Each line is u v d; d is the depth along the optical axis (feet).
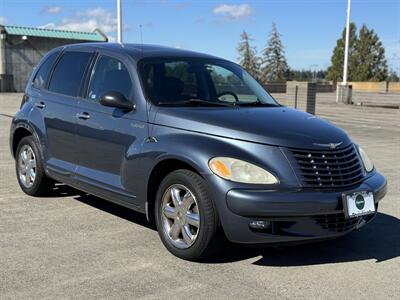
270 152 14.87
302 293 13.73
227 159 14.75
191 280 14.39
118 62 19.19
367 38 275.59
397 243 18.12
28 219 19.74
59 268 15.01
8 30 153.38
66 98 20.83
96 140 18.90
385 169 32.32
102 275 14.57
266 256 16.43
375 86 194.08
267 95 20.63
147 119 17.10
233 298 13.29
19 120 23.34
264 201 14.16
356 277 14.96
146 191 16.89
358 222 15.87
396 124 64.13
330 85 190.19
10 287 13.65
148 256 16.12
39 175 22.35
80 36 166.09
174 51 20.26
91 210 21.15
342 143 16.07
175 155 15.60
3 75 148.77
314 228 14.84
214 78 19.56
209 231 14.94
